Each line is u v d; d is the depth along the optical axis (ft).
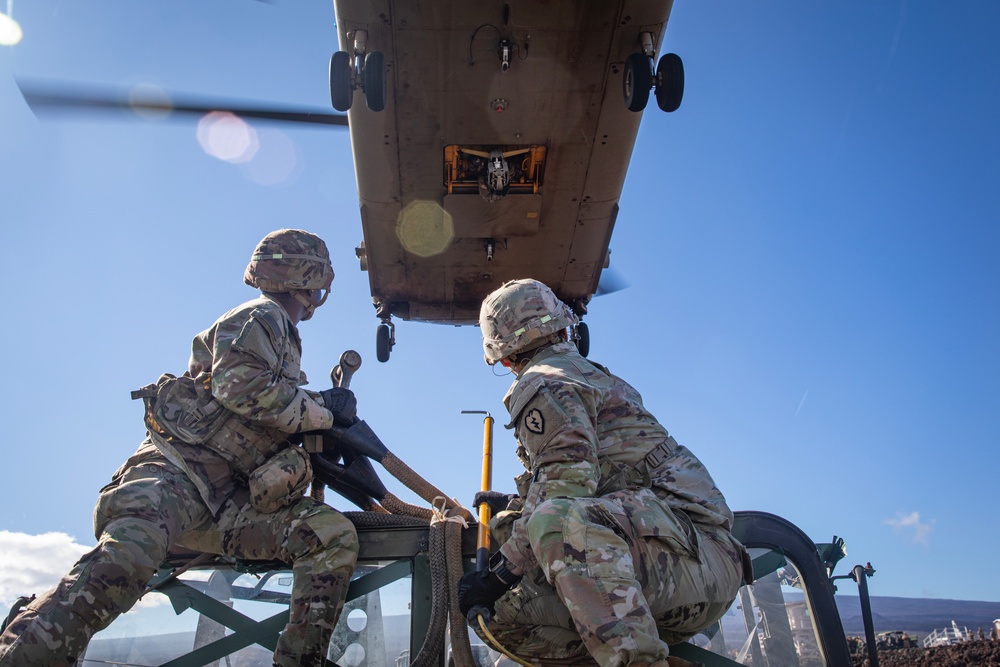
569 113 20.58
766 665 10.34
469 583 8.66
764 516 10.57
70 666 8.82
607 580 7.70
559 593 7.92
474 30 18.70
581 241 24.53
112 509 9.66
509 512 9.73
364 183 22.71
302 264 11.94
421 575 10.25
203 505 10.31
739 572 8.90
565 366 9.18
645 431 9.29
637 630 7.47
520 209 23.21
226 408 10.55
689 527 8.57
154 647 10.70
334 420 11.70
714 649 10.61
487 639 8.41
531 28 18.63
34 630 8.60
